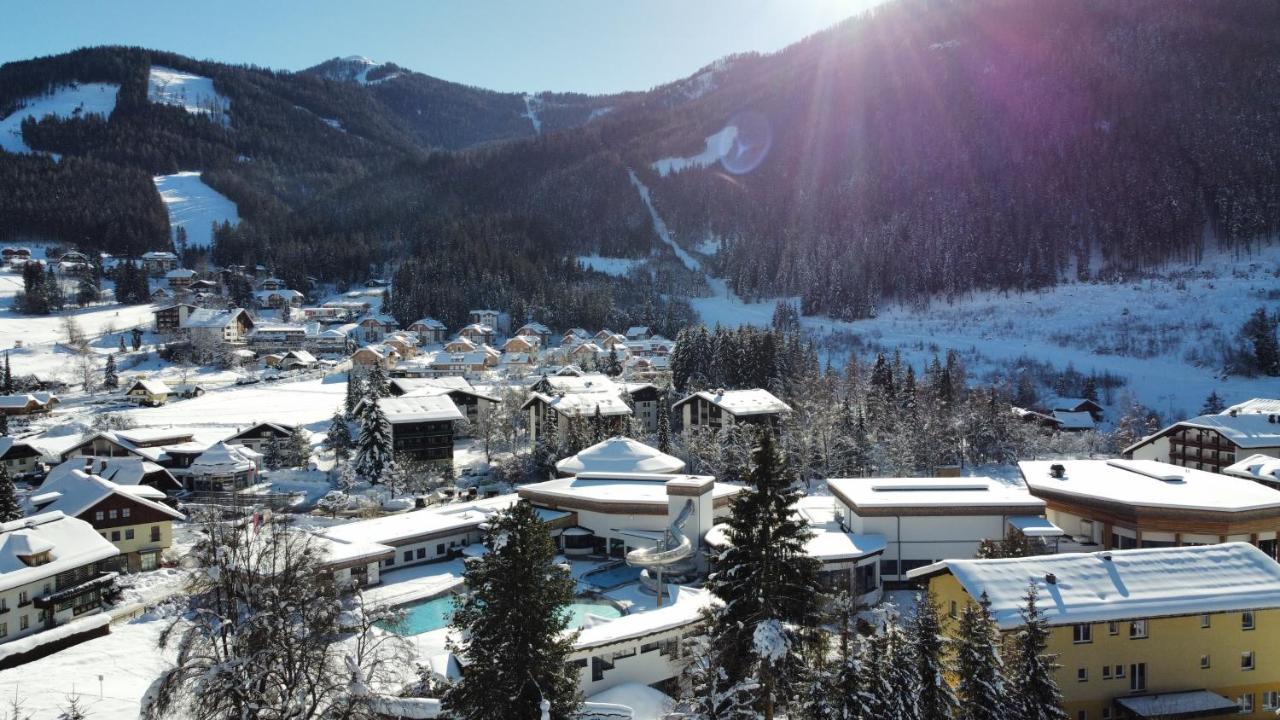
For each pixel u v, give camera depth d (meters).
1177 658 33.25
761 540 26.53
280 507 76.44
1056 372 150.25
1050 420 117.38
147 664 42.59
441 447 91.62
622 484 67.25
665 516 59.91
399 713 30.78
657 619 42.44
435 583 54.00
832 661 26.39
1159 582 33.75
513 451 98.69
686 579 55.16
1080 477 59.91
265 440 97.06
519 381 146.25
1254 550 35.66
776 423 98.50
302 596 27.00
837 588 43.47
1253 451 79.00
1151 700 32.69
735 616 27.25
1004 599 32.50
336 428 95.62
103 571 58.84
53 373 144.50
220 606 27.75
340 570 51.84
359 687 25.22
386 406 91.50
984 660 25.53
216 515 41.91
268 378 152.25
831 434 88.94
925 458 92.06
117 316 189.38
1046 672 26.55
